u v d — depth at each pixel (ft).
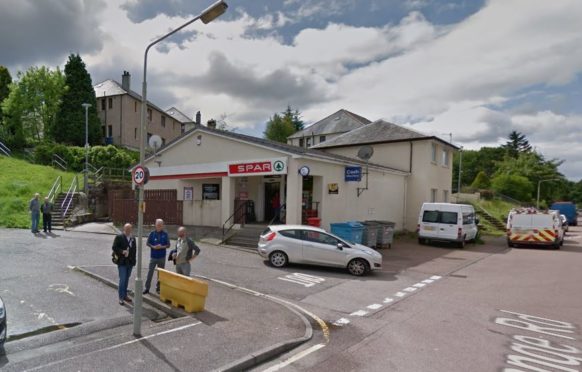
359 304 26.73
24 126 119.03
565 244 70.28
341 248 36.60
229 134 56.85
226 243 48.60
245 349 17.56
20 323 20.43
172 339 18.57
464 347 19.01
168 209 62.03
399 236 69.77
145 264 36.40
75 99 124.77
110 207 72.28
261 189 63.10
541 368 16.65
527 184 167.73
